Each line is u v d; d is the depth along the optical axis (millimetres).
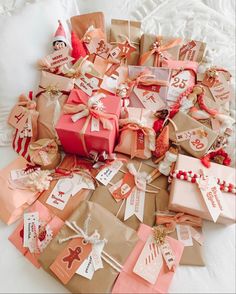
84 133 845
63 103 967
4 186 880
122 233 777
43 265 754
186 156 891
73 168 922
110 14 1156
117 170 915
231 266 768
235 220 788
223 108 985
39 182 878
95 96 899
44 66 1017
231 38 1118
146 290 729
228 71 1036
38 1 1091
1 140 980
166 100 1011
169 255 763
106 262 746
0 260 798
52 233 810
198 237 803
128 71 1045
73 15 1159
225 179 839
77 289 724
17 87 992
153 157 950
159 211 846
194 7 1162
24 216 844
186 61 1056
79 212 803
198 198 808
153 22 1153
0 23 1003
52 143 942
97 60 1070
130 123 918
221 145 923
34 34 1020
